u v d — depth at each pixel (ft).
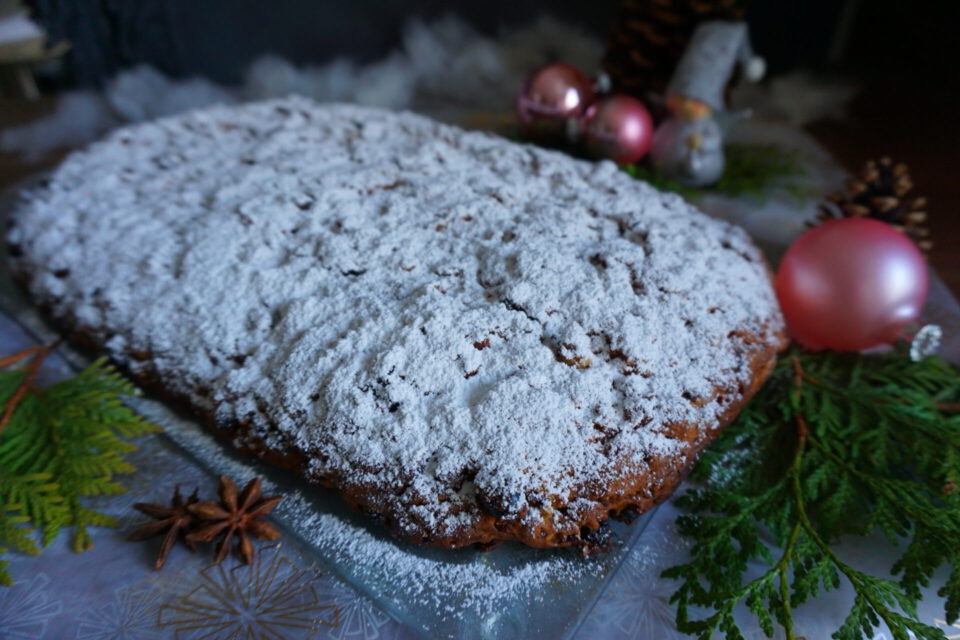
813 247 1.12
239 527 0.92
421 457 0.88
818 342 1.16
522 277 1.00
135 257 1.14
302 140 1.37
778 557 0.93
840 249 1.10
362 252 1.06
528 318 0.96
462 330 0.95
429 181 1.18
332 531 0.93
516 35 2.49
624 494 0.89
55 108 2.12
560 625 0.84
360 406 0.91
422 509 0.87
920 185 1.81
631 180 1.24
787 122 2.11
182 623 0.85
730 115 1.59
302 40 2.46
